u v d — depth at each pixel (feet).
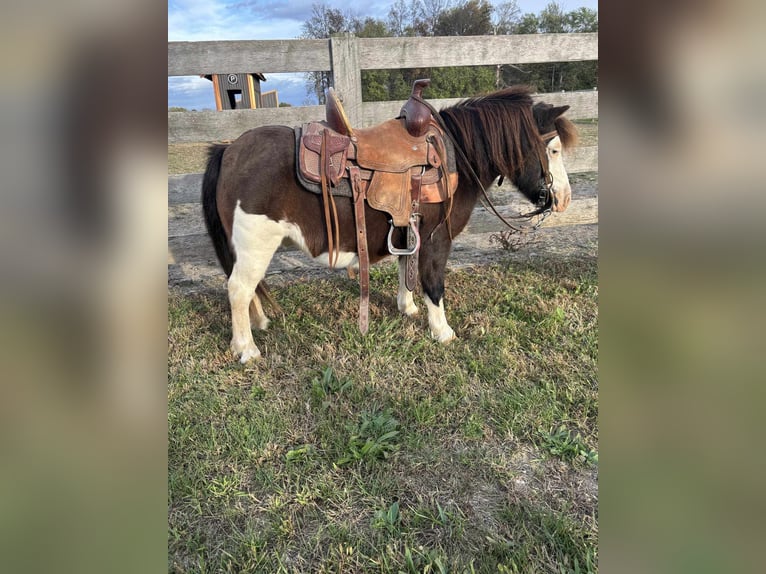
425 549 4.94
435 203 7.61
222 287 11.89
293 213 7.37
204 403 7.37
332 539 5.15
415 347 8.63
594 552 4.85
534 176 8.36
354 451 6.19
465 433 6.57
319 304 10.62
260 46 10.69
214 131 11.13
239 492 5.75
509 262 12.67
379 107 11.64
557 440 6.35
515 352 8.49
